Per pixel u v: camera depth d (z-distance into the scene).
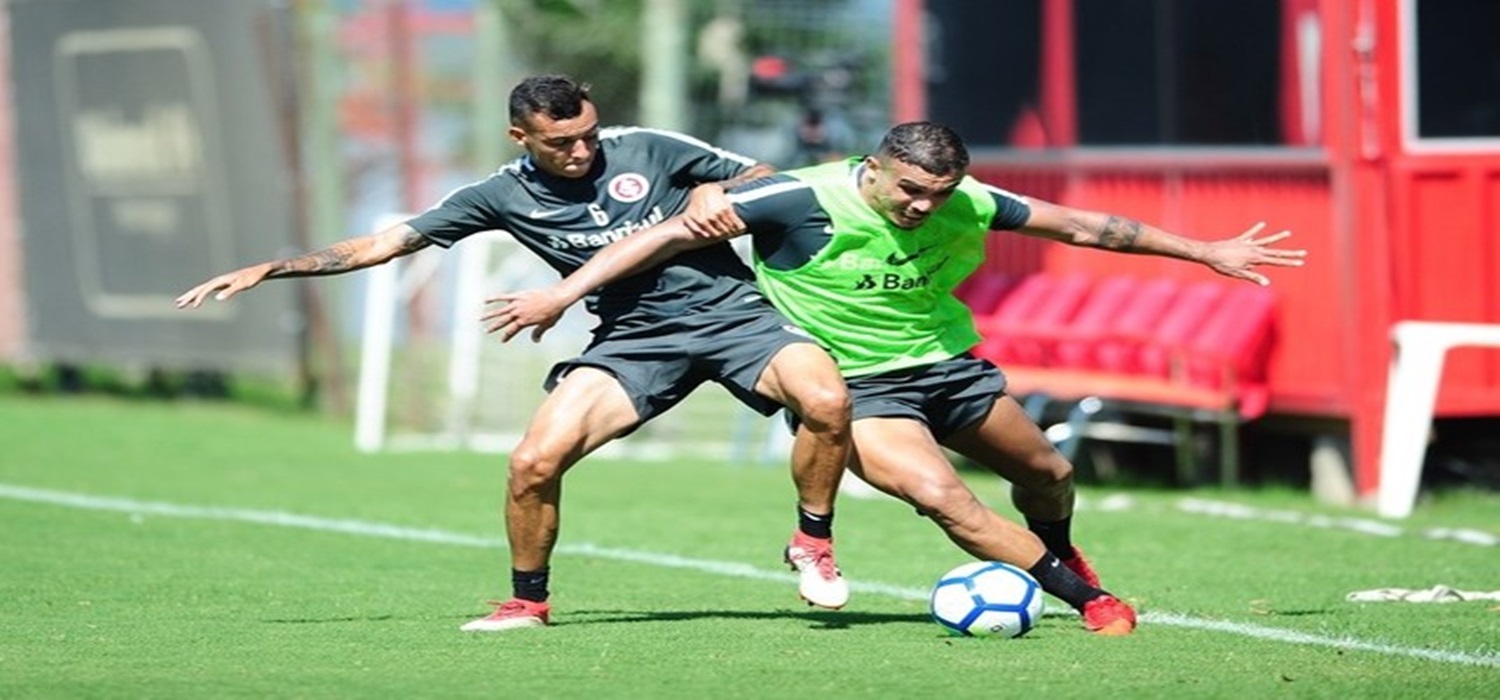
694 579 35.94
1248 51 49.78
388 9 77.62
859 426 27.95
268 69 65.62
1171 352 50.06
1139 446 55.72
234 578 35.59
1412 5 47.38
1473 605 31.98
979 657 26.42
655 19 71.56
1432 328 45.97
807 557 28.02
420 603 32.47
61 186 71.56
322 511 46.38
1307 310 49.16
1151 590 34.12
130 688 24.33
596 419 28.05
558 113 27.67
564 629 29.02
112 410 72.75
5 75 72.50
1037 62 54.72
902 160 26.73
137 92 68.62
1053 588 28.34
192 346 69.31
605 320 28.75
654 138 28.97
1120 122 52.94
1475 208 47.78
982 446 28.80
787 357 27.66
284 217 66.38
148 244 69.56
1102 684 24.53
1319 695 23.92
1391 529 43.22
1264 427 51.56
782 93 70.88
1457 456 50.66
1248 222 50.22
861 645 27.45
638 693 23.95
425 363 69.12
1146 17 52.09
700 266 28.58
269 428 67.19
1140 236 28.19
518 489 28.19
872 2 73.56
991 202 27.92
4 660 26.53
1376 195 47.50
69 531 42.53
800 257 27.95
